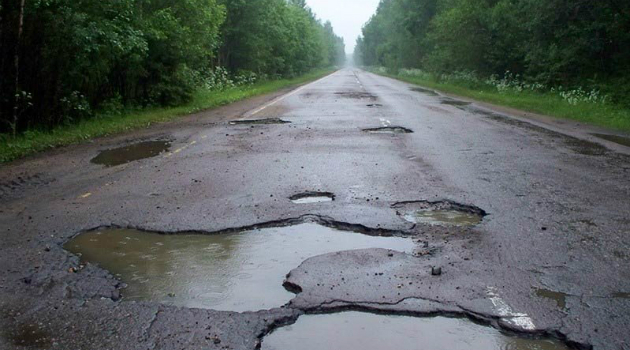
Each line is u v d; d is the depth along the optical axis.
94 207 6.89
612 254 5.09
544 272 4.68
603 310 3.97
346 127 14.92
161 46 19.95
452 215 6.47
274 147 11.54
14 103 12.55
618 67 23.67
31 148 11.38
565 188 7.71
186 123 16.28
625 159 10.02
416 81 49.78
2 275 4.72
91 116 16.09
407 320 3.89
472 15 35.22
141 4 18.36
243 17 37.19
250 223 6.10
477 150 11.10
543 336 3.67
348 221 6.11
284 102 24.27
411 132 13.92
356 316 3.96
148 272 4.80
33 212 6.71
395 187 7.77
